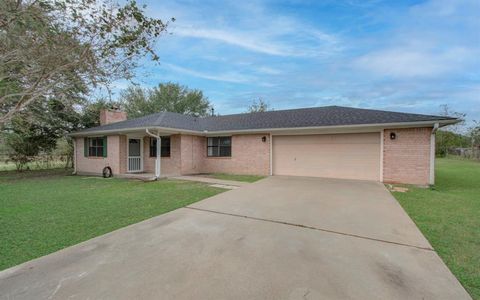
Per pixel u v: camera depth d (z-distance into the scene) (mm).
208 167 14195
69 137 15773
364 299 2334
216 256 3250
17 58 4070
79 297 2377
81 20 4262
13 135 13281
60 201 6824
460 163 19875
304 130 11453
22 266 3031
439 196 7281
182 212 5465
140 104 31781
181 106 33219
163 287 2537
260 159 12625
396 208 5727
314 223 4637
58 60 4230
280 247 3541
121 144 12945
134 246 3598
